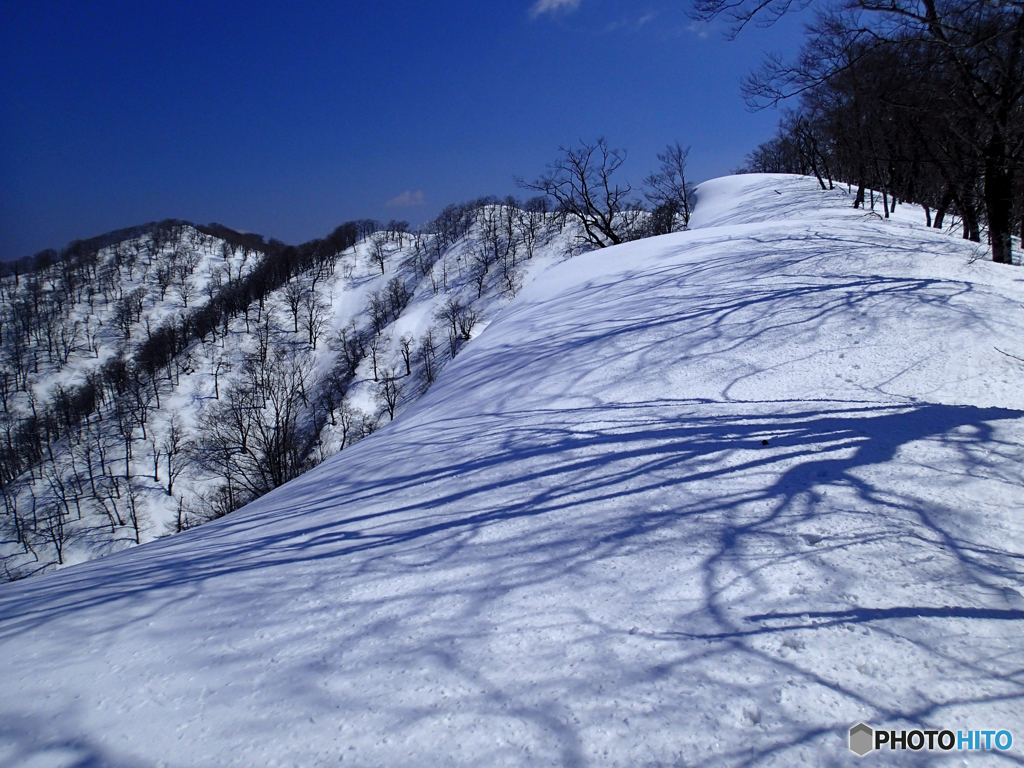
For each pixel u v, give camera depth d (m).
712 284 8.52
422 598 2.59
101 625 2.70
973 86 9.56
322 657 2.23
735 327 6.59
